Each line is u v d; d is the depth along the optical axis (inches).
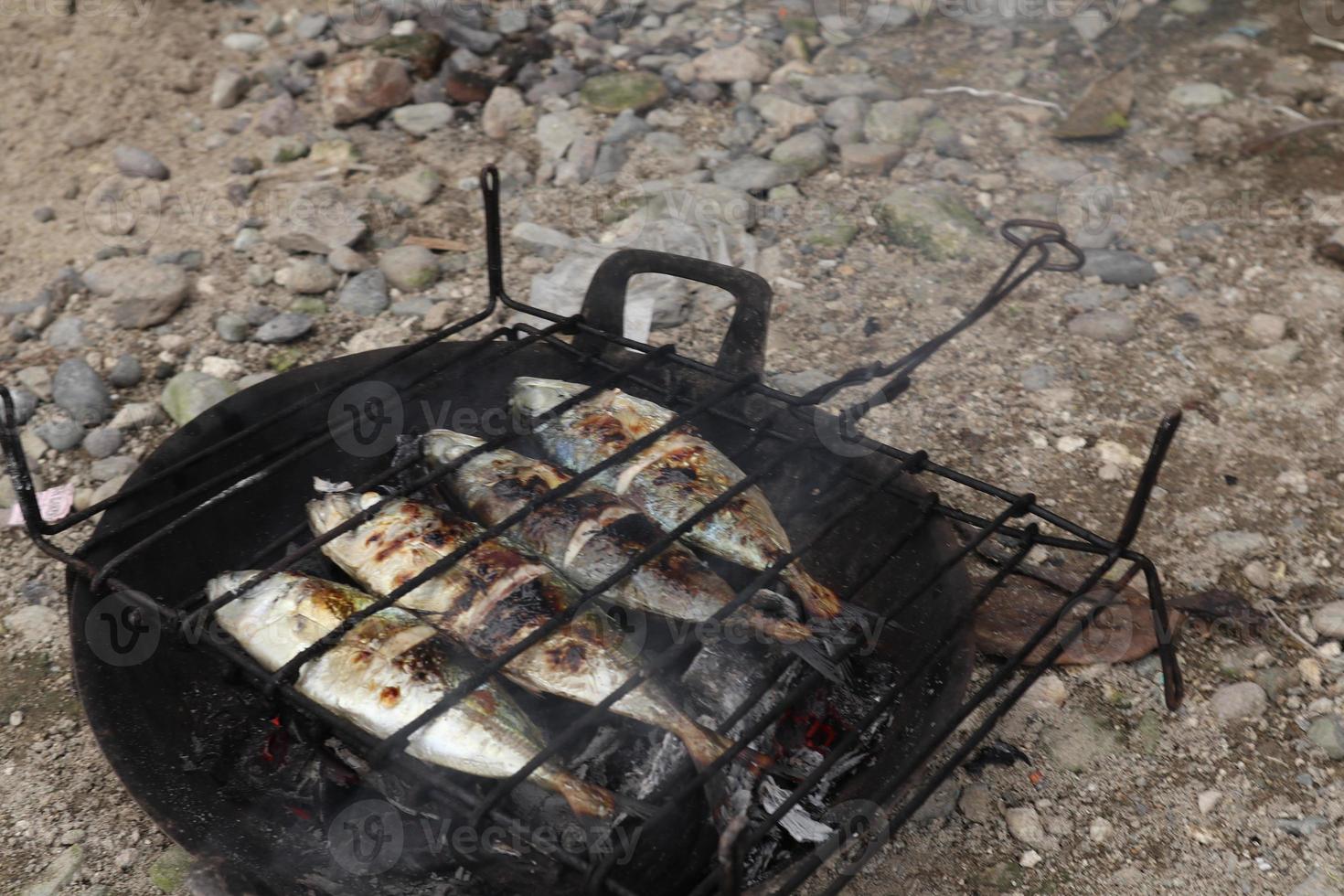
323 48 165.9
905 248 132.3
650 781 58.3
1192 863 72.6
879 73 163.9
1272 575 92.5
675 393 81.5
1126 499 100.6
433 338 77.4
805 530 80.7
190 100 157.3
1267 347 117.2
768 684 56.1
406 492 64.6
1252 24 174.1
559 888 52.4
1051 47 169.9
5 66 155.8
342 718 58.4
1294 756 78.5
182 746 62.3
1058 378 114.5
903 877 72.9
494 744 56.4
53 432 105.3
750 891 51.4
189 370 115.2
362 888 58.1
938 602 68.1
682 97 157.9
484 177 75.7
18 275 127.0
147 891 72.6
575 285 121.3
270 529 78.1
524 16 172.1
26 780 79.0
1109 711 82.4
